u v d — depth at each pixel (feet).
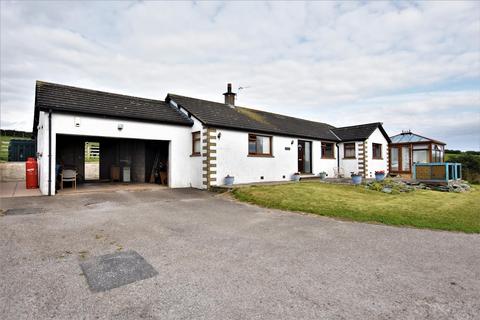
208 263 14.24
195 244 17.35
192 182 47.44
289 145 57.62
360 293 11.23
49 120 34.22
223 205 31.83
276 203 31.78
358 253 16.19
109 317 9.23
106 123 38.73
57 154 50.21
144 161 53.57
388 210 28.09
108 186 45.75
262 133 52.13
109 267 13.41
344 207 29.30
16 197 33.09
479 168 81.15
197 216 25.64
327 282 12.23
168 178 46.62
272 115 67.97
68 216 23.99
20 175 57.00
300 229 21.68
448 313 9.78
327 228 22.12
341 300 10.62
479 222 24.49
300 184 46.14
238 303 10.27
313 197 34.53
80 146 53.01
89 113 36.73
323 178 61.67
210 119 45.98
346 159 69.87
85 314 9.38
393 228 22.56
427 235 20.52
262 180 51.83
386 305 10.30
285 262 14.56
